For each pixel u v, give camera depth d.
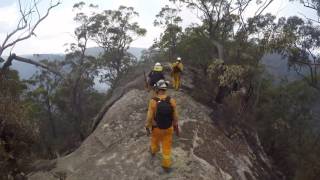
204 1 29.44
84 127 31.78
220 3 29.41
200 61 23.78
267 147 26.17
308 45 29.47
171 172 9.66
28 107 14.26
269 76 35.19
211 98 16.50
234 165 11.67
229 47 24.11
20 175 11.60
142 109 13.92
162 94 9.05
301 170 22.64
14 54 17.22
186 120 13.16
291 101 35.62
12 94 15.48
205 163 10.60
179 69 15.88
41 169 11.97
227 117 15.33
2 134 12.31
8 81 17.48
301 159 24.66
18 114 12.73
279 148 26.94
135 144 11.34
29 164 12.52
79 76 38.38
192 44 28.20
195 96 15.96
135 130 12.38
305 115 36.62
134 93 15.55
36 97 48.16
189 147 11.16
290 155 25.52
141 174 9.78
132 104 14.37
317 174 22.00
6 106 12.53
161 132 9.15
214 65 17.55
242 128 16.05
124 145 11.53
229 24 29.09
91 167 10.79
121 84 21.19
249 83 19.00
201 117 13.88
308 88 36.59
